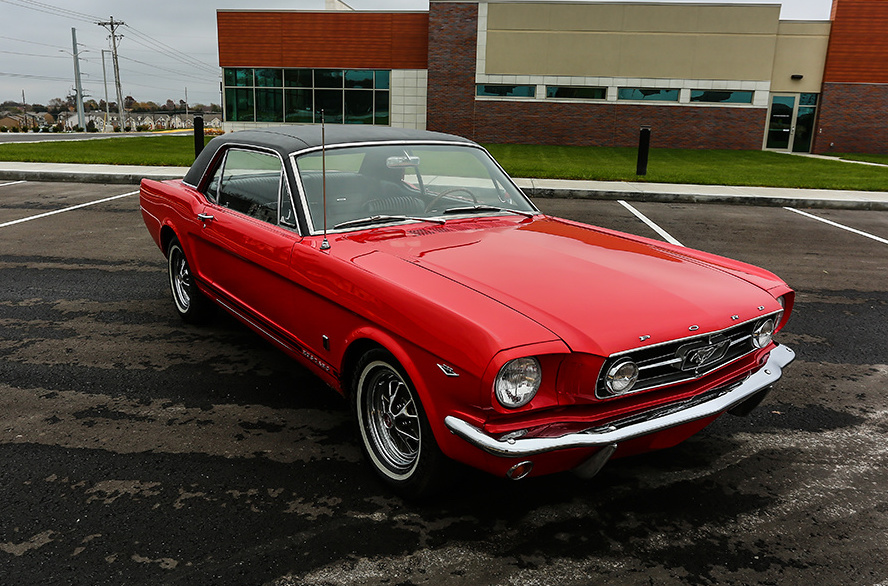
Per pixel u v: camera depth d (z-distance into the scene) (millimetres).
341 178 3607
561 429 2406
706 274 3070
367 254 3066
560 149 25469
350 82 30078
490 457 2373
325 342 3168
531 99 28047
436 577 2400
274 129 4160
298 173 3500
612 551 2572
